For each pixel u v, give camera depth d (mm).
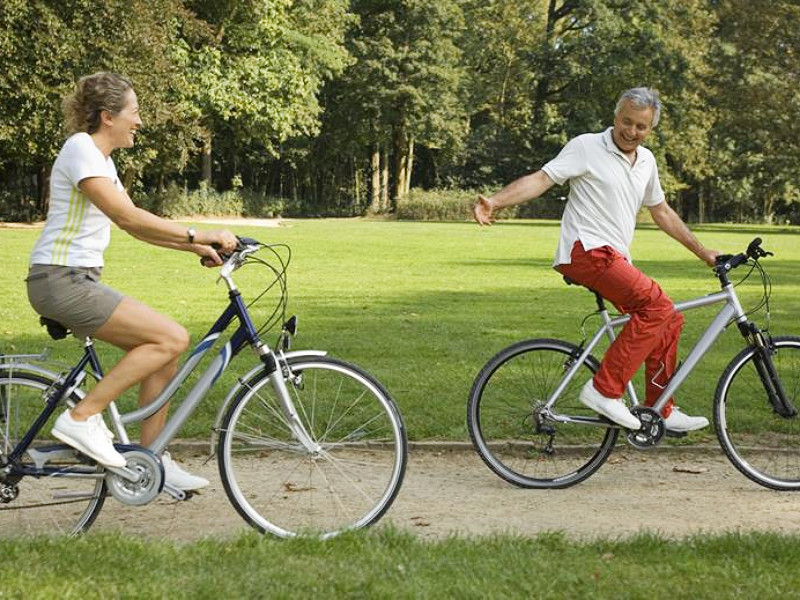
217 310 14125
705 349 6281
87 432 4777
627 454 6988
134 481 4879
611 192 6125
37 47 34094
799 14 49250
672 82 61875
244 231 38938
